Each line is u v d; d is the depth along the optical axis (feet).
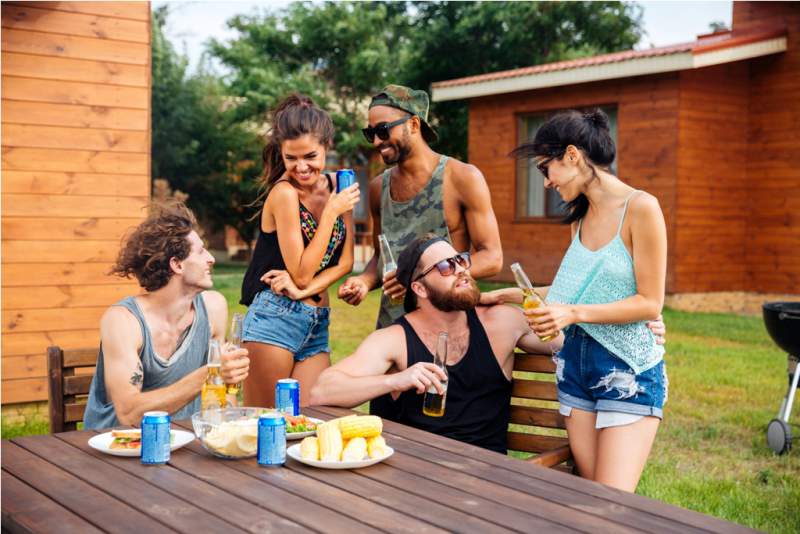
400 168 11.75
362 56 58.65
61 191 17.43
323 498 5.99
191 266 8.92
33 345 17.17
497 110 43.11
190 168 66.28
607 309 8.53
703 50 33.76
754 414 17.76
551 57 62.08
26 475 6.56
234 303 35.19
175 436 7.53
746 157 37.88
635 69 35.68
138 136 18.24
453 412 9.45
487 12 58.34
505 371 9.84
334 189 11.44
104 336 8.74
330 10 60.29
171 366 9.10
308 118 10.59
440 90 44.16
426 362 9.43
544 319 8.30
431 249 9.33
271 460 6.81
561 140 8.93
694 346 26.02
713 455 15.11
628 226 8.69
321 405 9.17
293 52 62.28
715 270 37.24
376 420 7.09
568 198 9.11
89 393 9.45
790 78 36.35
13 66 16.90
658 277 8.54
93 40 17.70
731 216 37.60
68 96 17.47
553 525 5.47
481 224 11.48
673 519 5.61
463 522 5.50
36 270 17.21
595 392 8.93
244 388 11.44
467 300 9.20
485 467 6.84
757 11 37.42
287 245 10.84
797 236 36.47
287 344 11.14
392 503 5.88
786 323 14.60
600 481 8.69
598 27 62.64
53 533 5.30
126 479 6.45
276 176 11.37
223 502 5.90
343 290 11.59
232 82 63.36
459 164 11.53
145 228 8.87
